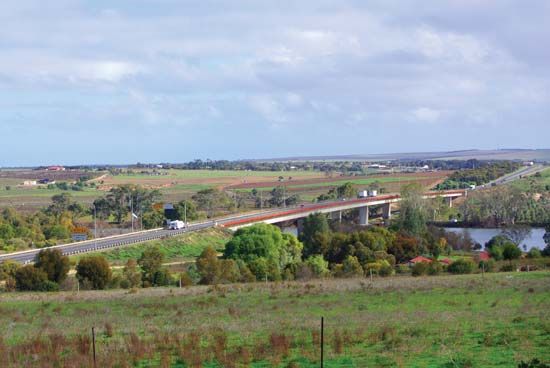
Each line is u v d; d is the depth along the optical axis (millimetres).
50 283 78188
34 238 148125
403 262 118938
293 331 35719
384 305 47312
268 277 87000
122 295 61719
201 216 194875
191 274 87312
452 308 44781
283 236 120312
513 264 91000
